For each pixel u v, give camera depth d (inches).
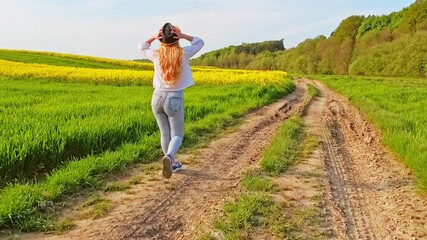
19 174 223.6
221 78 1160.2
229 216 172.9
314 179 237.9
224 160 282.2
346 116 563.8
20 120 330.3
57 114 394.9
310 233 160.7
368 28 3907.5
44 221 164.6
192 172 250.2
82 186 213.5
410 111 536.1
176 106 226.1
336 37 4067.4
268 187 214.8
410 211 191.3
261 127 433.4
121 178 234.4
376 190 224.7
